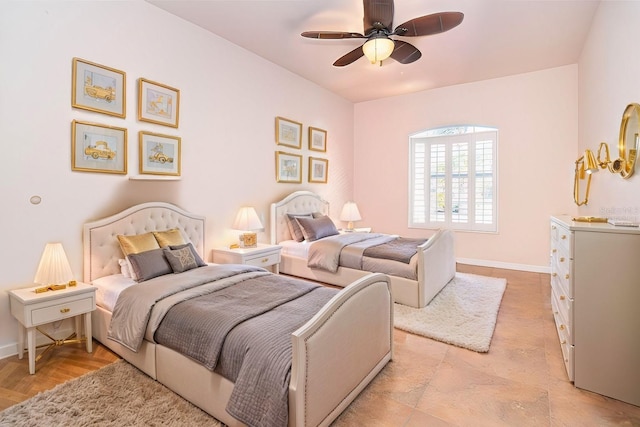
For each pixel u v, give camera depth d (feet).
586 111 12.25
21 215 7.58
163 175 10.34
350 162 20.13
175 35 10.57
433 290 11.24
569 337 6.55
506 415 5.70
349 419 5.55
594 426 5.46
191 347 5.73
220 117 12.14
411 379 6.73
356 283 5.98
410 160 18.62
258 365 4.79
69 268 7.58
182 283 7.53
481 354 7.73
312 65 14.49
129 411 5.65
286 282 8.04
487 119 16.20
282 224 14.64
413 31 8.88
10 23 7.29
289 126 15.26
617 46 8.23
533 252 15.40
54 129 8.03
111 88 9.03
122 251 9.13
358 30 11.27
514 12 10.05
